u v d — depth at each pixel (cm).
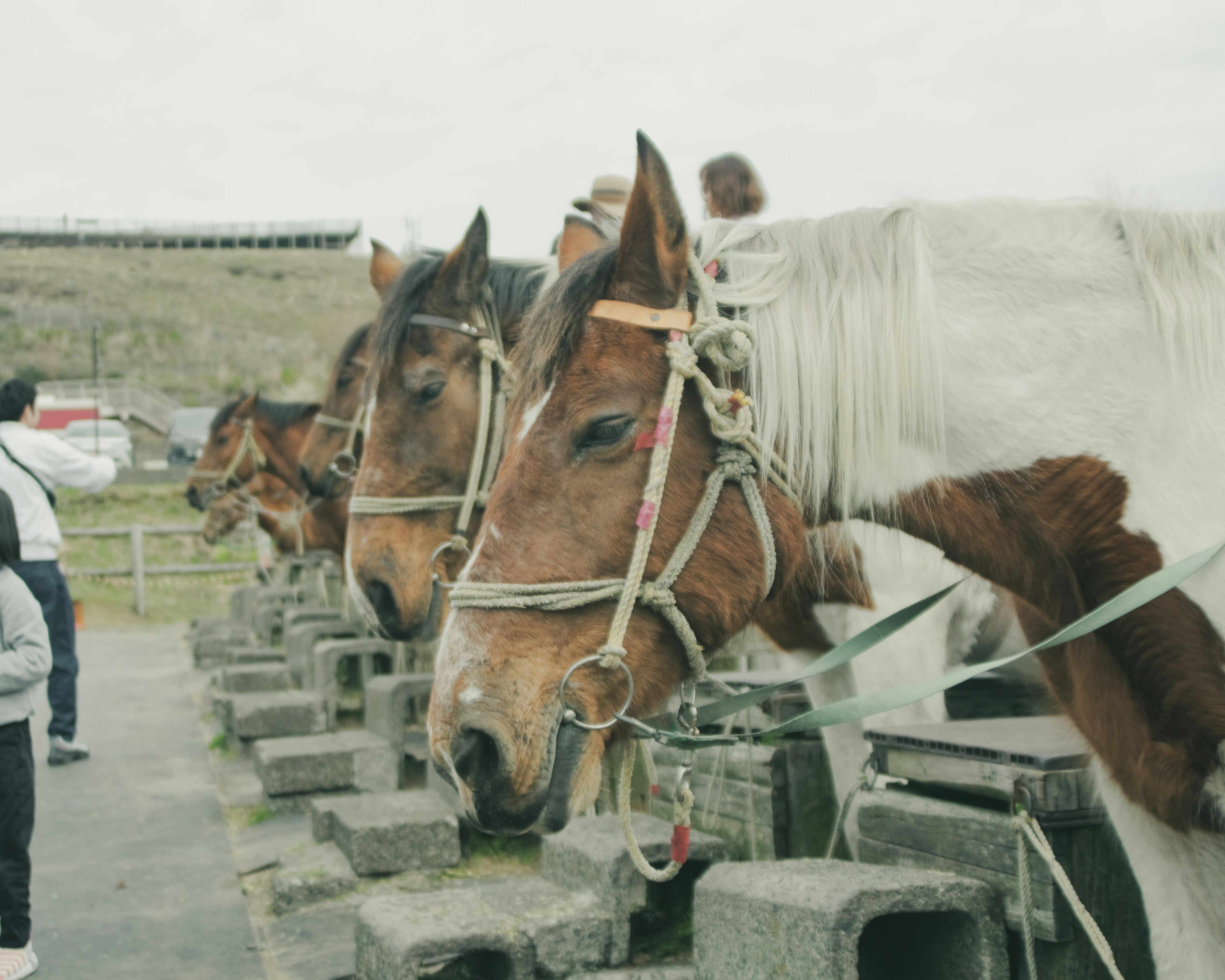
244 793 534
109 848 457
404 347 341
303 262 6594
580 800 149
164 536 1617
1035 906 183
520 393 162
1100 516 158
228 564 1477
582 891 290
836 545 192
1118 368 158
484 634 151
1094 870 188
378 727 524
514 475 155
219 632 1009
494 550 153
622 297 157
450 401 339
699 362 156
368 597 335
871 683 272
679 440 154
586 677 150
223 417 878
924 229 165
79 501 1767
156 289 5497
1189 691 150
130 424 3078
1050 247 164
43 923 370
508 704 147
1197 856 157
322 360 4616
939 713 282
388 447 339
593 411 152
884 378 159
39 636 314
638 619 153
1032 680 282
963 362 160
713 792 328
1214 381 155
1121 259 163
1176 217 164
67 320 4762
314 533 797
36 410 571
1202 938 160
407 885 381
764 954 183
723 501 156
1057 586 168
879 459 160
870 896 174
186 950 343
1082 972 184
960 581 176
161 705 801
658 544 152
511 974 262
